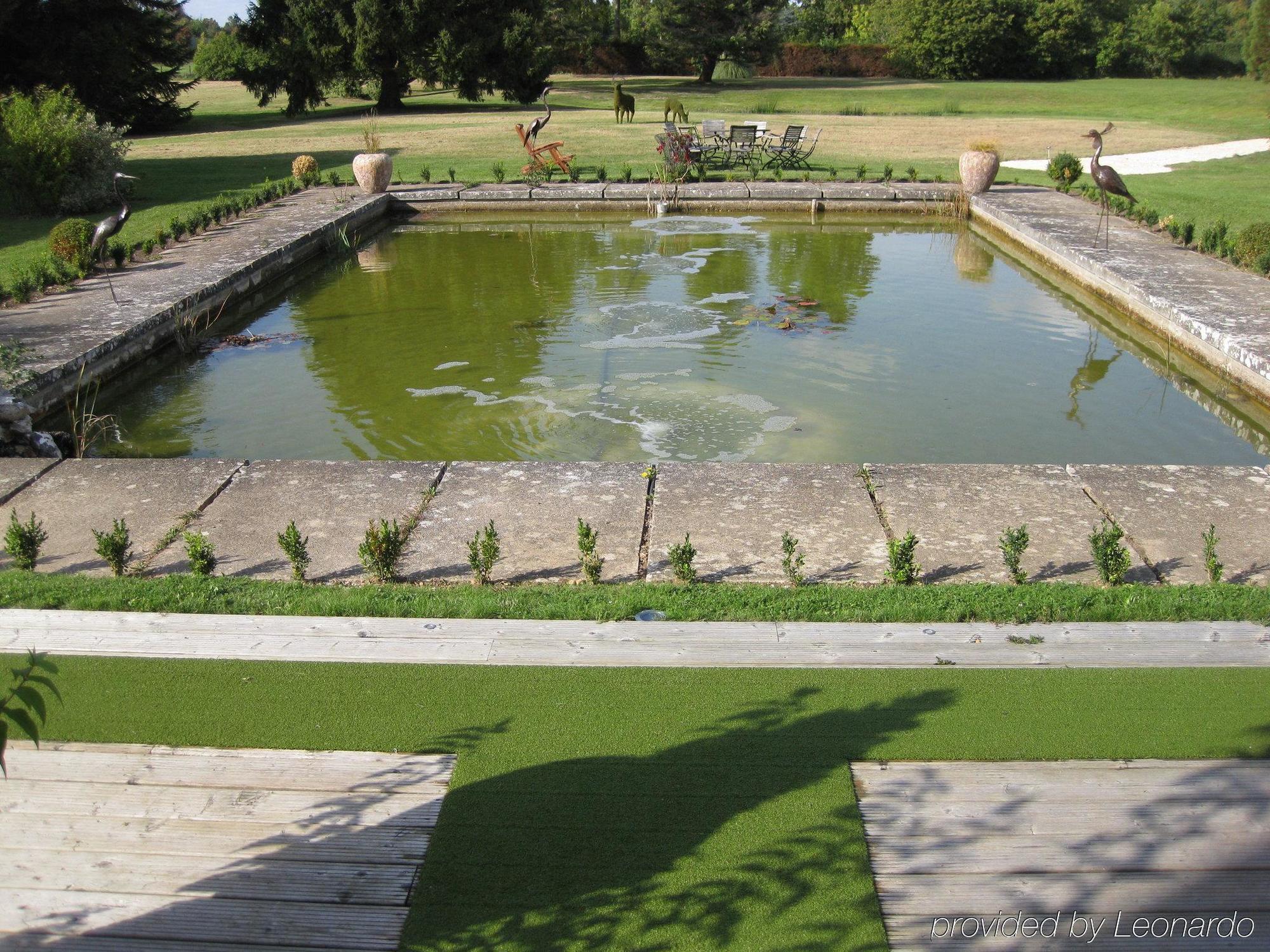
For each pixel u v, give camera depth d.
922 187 15.95
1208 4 50.69
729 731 3.35
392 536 4.44
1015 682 3.60
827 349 9.10
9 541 4.51
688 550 4.33
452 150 22.09
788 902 2.65
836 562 4.54
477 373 8.52
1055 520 4.89
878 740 3.29
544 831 2.91
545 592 4.25
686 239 14.00
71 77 24.09
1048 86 39.59
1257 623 3.96
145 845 2.89
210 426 7.45
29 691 2.07
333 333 9.78
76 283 10.20
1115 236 12.06
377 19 30.22
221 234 12.82
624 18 53.59
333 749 3.28
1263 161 18.73
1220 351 8.01
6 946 2.54
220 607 4.17
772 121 27.69
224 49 49.12
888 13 49.28
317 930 2.59
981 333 9.69
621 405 7.73
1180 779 3.09
